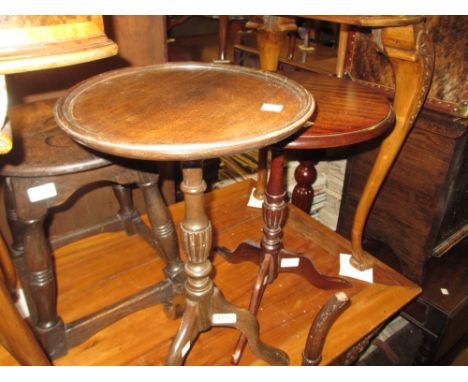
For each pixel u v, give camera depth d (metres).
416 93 0.87
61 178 0.72
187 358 0.89
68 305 1.00
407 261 1.24
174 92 0.67
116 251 1.20
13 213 0.94
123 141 0.49
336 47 1.99
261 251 1.05
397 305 1.02
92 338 0.92
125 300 0.91
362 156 1.29
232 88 0.69
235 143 0.48
